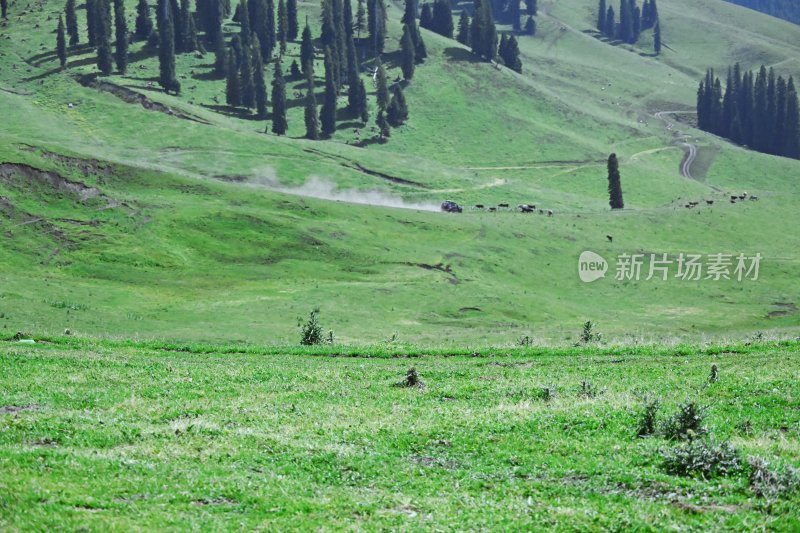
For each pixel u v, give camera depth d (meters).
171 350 85.62
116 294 183.50
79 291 181.00
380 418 53.84
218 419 53.28
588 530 33.78
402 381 67.38
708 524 34.16
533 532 33.56
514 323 189.50
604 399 57.66
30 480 36.56
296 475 41.03
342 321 175.00
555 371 72.75
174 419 53.38
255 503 36.38
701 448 41.72
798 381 61.28
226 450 44.44
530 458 44.06
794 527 33.88
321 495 37.91
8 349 75.12
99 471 39.25
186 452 43.84
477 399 61.28
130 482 37.84
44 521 32.41
